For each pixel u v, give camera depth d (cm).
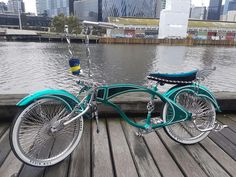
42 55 3628
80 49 3288
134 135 315
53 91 236
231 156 275
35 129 239
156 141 302
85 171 239
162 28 7919
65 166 246
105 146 286
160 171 245
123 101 360
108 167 248
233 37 8538
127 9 9781
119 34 7800
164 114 282
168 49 5766
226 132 333
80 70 238
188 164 257
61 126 234
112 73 2420
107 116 367
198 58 3947
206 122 304
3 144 279
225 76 2275
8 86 1775
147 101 364
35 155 242
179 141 289
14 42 6844
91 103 245
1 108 328
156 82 271
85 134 313
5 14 9569
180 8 7725
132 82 2047
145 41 7444
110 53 4406
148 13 10288
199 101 298
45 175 232
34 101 225
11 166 242
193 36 8138
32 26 10006
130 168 247
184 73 276
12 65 2638
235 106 394
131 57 3822
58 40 7231
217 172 246
